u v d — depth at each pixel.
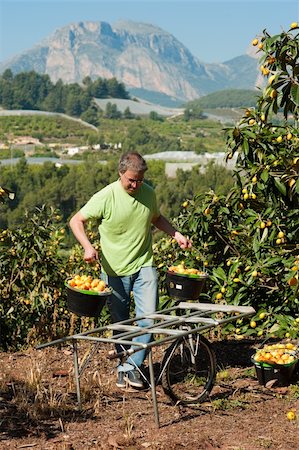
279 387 5.46
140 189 5.36
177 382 5.48
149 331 4.83
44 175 109.56
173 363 5.67
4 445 4.34
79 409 4.98
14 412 4.91
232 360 6.34
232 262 6.73
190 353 5.43
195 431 4.56
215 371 5.23
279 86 5.79
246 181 6.38
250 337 7.07
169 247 7.60
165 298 7.07
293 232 6.42
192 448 4.27
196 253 7.08
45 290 7.25
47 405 4.95
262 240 6.39
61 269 7.46
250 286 6.66
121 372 5.46
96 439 4.45
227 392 5.40
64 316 7.52
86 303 4.88
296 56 5.72
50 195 103.00
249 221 6.44
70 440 4.43
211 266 7.11
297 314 6.70
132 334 4.78
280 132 6.29
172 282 5.60
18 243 7.14
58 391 5.38
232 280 6.66
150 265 5.51
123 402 5.09
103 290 4.99
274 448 4.27
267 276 6.60
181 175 97.56
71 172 106.12
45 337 7.14
